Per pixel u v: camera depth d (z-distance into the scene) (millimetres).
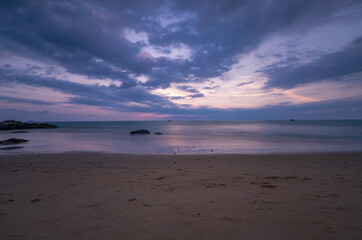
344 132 32188
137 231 2453
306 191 4059
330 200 3518
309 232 2410
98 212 3047
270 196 3746
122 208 3199
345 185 4539
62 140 21734
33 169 6879
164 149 14500
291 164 7828
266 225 2594
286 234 2363
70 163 8359
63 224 2656
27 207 3279
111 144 17719
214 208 3168
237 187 4391
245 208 3158
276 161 8656
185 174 5914
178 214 2949
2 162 8594
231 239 2258
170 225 2605
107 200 3584
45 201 3566
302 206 3236
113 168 7117
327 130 38500
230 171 6434
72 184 4754
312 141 19438
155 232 2426
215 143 18453
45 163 8344
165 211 3061
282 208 3158
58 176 5676
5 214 3000
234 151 13211
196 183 4777
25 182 4977
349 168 6910
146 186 4527
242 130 42531
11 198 3746
